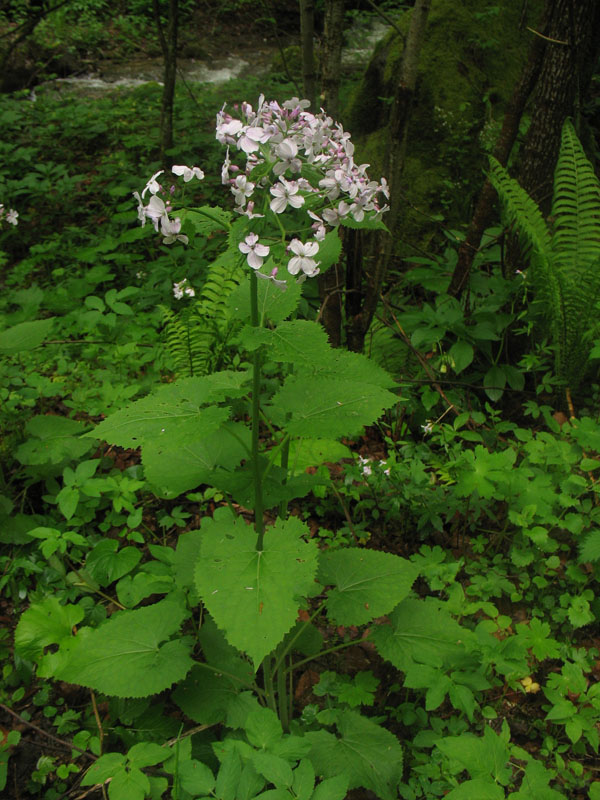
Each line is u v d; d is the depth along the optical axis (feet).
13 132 25.67
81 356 13.93
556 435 11.66
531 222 12.53
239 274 12.05
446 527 10.30
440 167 18.89
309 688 8.03
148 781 5.85
